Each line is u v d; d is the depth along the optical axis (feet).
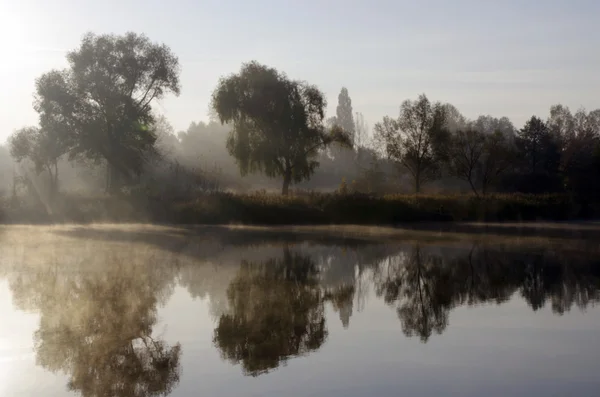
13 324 46.78
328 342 42.93
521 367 37.52
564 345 42.42
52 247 95.96
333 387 33.96
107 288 61.36
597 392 33.50
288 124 199.62
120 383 34.53
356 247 105.81
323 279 70.28
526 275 74.74
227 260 85.15
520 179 270.46
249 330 46.06
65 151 185.06
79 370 36.78
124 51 190.08
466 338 44.24
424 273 76.07
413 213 176.45
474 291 63.82
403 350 41.01
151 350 40.60
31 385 34.19
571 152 315.58
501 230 148.87
